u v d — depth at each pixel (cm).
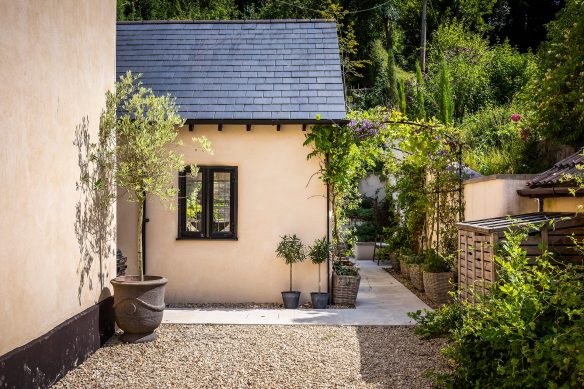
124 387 558
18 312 501
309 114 1000
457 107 2098
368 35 2953
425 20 2875
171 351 690
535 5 3309
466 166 1232
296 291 1005
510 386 452
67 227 621
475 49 2409
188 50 1156
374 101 2684
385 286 1204
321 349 694
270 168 1029
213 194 1035
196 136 1031
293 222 1026
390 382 562
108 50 773
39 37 548
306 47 1157
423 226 1340
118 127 761
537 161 1171
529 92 1123
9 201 486
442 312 740
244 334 775
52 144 579
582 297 457
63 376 591
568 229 646
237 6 3155
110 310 759
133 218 1028
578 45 987
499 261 523
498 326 491
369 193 2036
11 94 491
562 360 415
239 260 1027
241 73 1095
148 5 2869
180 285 1028
